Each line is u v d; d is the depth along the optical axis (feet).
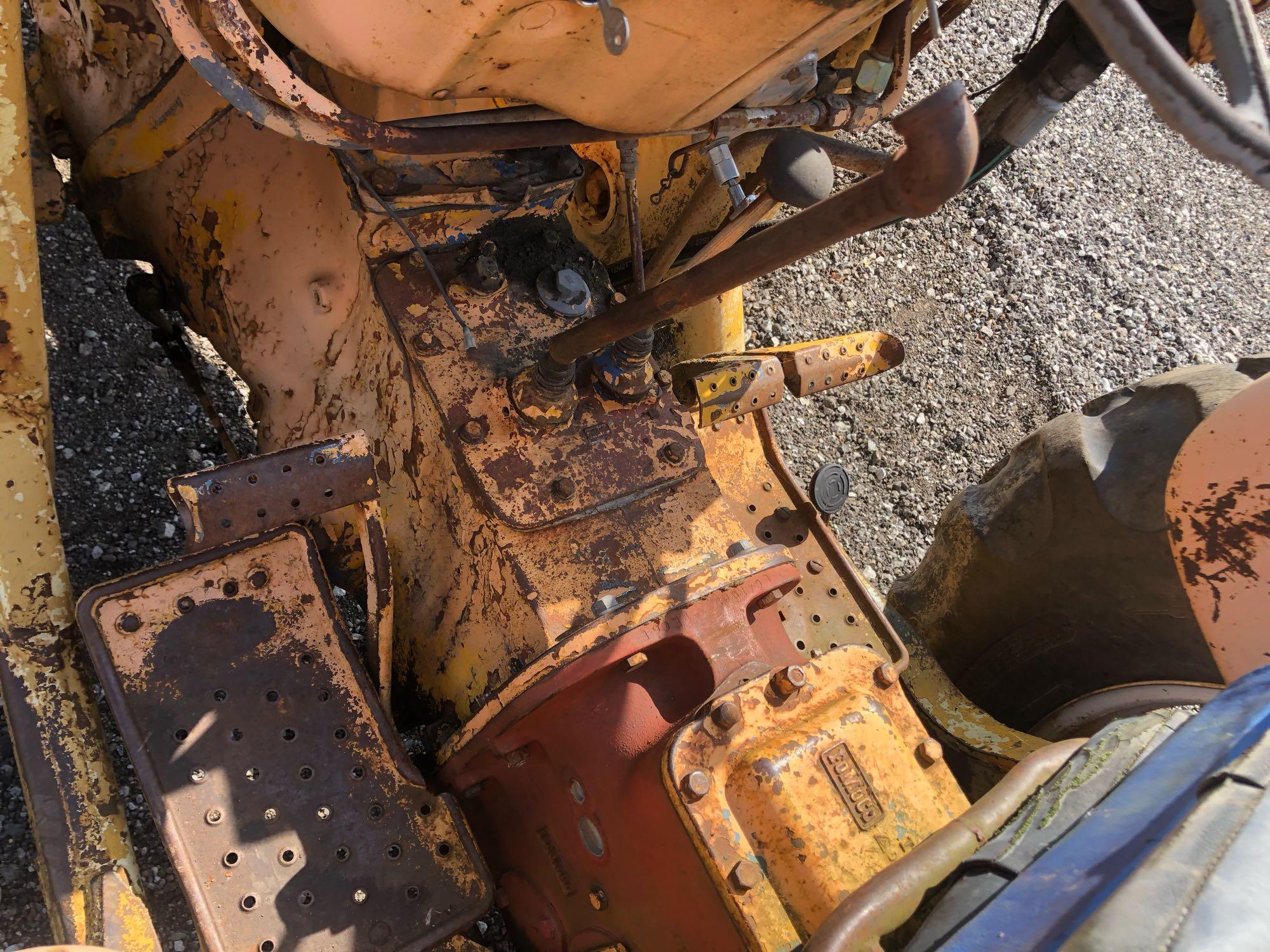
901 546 10.53
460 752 5.27
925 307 12.39
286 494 4.86
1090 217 14.28
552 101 4.21
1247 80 2.90
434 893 4.95
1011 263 13.19
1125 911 2.53
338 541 6.56
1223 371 6.18
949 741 6.77
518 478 5.43
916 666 7.06
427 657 6.02
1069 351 12.73
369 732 5.20
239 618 5.15
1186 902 2.49
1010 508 6.78
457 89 4.00
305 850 4.81
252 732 4.96
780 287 11.59
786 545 7.01
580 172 6.19
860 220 3.22
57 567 5.21
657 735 4.90
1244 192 16.16
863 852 4.36
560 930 5.48
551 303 5.99
